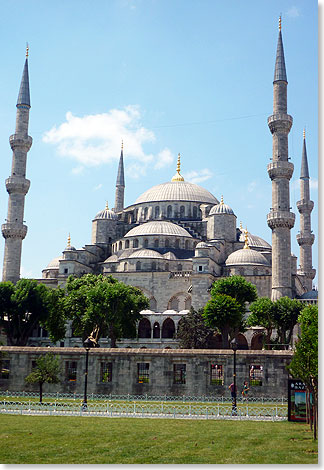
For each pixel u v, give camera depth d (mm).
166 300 119812
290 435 35594
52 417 43844
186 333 96188
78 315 94000
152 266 123375
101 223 145375
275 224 106062
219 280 99062
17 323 95688
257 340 109250
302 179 141125
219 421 42719
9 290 95688
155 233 131500
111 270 130625
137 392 62688
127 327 93875
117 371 63531
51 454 29500
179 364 64062
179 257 129250
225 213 135375
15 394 63719
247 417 45156
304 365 37562
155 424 40312
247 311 108250
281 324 93750
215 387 61375
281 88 109562
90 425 39375
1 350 66188
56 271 147625
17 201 116938
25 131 118688
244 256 121938
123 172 170750
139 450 30609
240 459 28297
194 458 28609
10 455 29094
